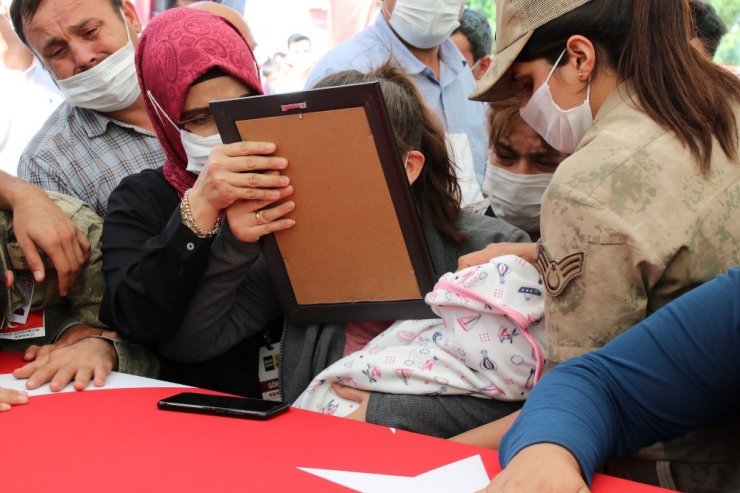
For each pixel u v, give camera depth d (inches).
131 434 49.4
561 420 40.0
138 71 75.3
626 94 49.7
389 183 57.7
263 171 61.0
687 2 50.3
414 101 68.5
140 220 72.8
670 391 41.1
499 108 81.5
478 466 42.7
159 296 64.9
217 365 73.1
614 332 46.1
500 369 56.2
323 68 121.6
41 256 69.8
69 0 91.2
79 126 96.7
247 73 74.0
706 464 47.2
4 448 48.1
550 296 47.6
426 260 60.6
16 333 69.6
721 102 48.3
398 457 44.4
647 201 45.4
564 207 46.6
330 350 66.9
